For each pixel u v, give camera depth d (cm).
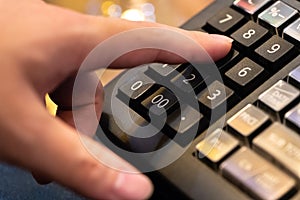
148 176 34
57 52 34
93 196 32
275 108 33
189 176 33
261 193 31
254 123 33
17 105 32
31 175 40
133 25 37
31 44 34
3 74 33
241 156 32
